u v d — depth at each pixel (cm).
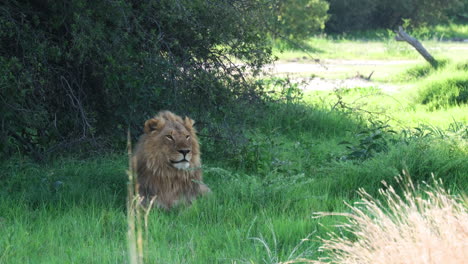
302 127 1944
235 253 843
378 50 5444
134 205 996
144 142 1089
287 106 2005
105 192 1144
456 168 1184
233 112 1406
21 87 1203
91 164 1300
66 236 926
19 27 1231
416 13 8394
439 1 8394
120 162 1291
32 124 1240
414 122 2042
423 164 1185
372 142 1382
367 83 3198
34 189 1149
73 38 1270
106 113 1402
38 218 1016
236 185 1147
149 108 1337
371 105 2358
